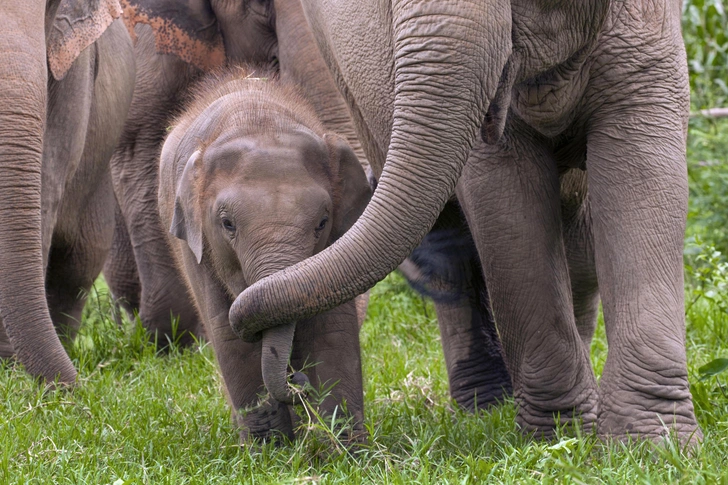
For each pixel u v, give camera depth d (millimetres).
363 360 10039
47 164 10117
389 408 8477
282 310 6227
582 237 8719
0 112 8438
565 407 7453
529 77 6707
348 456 6977
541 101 6984
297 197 7035
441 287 9336
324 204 7125
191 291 8242
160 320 12438
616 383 6762
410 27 6070
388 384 9602
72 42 9773
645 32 6805
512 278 7410
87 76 10609
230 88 8445
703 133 15312
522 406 7641
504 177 7348
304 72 11094
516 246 7363
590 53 6824
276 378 6602
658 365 6637
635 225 6785
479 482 6152
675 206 6758
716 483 5559
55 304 11969
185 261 7992
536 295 7375
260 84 8414
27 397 8492
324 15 7918
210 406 8797
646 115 6820
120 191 12922
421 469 6352
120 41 11828
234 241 7105
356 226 6230
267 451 7176
